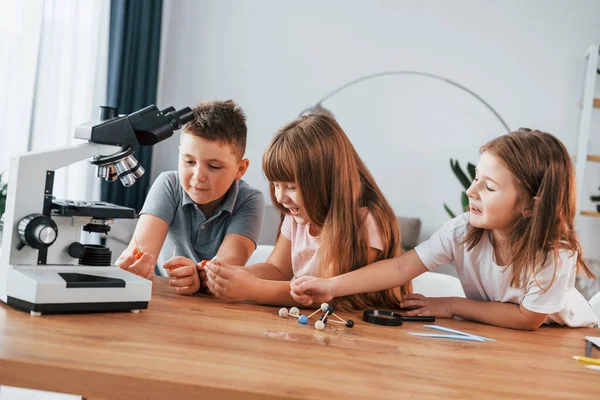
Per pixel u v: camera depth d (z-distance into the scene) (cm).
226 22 443
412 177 432
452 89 426
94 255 119
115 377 75
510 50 420
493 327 133
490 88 422
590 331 139
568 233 133
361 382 81
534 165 128
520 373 93
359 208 149
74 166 349
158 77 426
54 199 122
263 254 230
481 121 424
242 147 178
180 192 194
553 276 129
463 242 142
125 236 329
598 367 101
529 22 418
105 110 119
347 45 435
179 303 126
